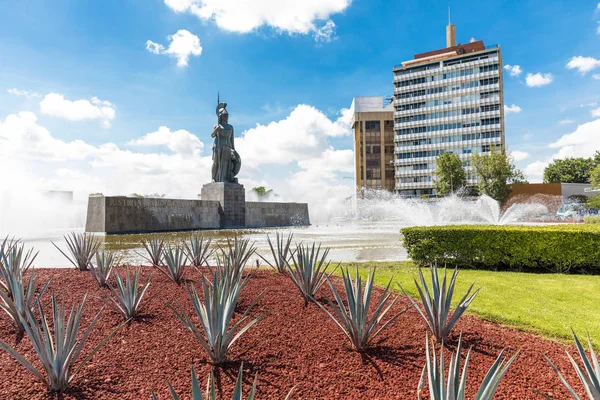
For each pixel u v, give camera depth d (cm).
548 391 300
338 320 451
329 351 366
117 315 463
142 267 791
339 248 1359
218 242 1587
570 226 940
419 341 392
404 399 286
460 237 898
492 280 745
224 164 3002
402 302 550
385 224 3591
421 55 7562
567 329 465
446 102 6931
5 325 434
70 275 685
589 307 559
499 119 6538
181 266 636
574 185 4781
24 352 368
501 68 6869
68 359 297
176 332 413
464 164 6612
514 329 464
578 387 307
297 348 372
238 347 373
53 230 2445
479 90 6706
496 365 215
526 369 338
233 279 507
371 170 7488
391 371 329
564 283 722
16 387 300
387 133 7519
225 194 2891
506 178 4550
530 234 855
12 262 624
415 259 924
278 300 528
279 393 293
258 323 437
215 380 311
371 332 390
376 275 785
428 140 7038
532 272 848
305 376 320
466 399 280
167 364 339
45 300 521
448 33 7538
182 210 2538
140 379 313
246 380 313
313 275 524
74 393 292
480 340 404
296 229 2698
